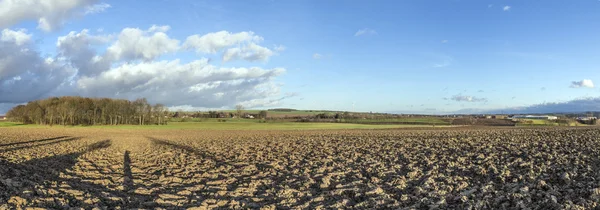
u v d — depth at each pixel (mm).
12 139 44906
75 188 13766
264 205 11484
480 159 19219
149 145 37812
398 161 20109
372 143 32656
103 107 112312
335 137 43812
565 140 28016
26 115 114375
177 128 87625
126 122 113312
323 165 19609
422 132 51812
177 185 15219
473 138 34188
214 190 14031
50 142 40188
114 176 17500
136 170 19703
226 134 58156
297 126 92875
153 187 14773
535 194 10984
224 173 18188
